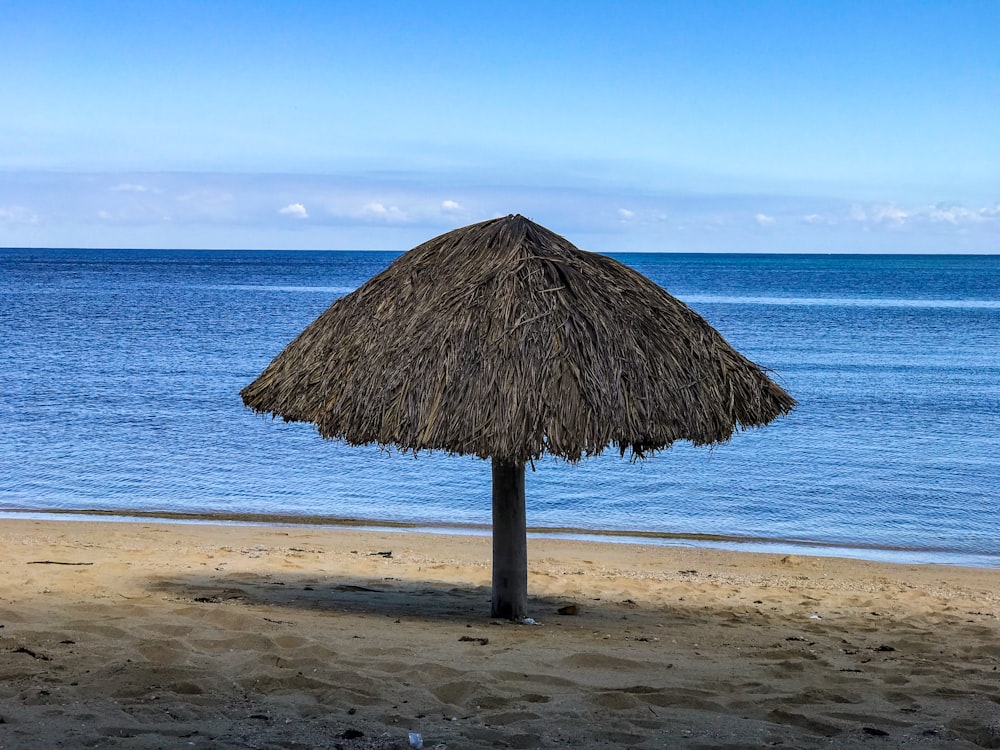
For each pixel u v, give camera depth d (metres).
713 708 4.46
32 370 28.84
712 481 16.25
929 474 16.97
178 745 3.63
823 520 13.90
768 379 6.69
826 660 5.71
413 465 17.08
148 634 5.40
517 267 6.20
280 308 58.12
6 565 7.93
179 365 30.70
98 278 100.69
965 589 9.75
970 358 35.44
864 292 85.81
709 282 106.12
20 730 3.68
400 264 6.64
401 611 6.99
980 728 4.16
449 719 4.11
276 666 4.83
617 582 9.02
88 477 15.54
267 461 17.20
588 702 4.43
